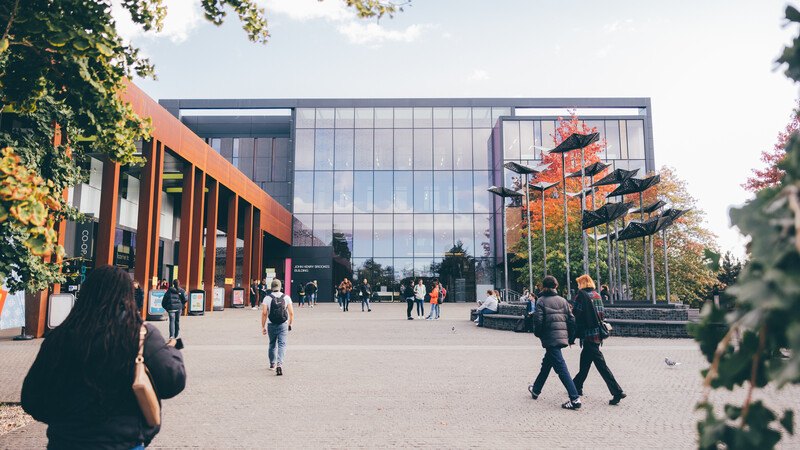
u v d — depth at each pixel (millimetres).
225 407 6891
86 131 5469
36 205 3113
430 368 9906
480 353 11938
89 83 4855
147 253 19797
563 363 6945
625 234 23078
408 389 8000
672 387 8164
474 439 5508
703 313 1223
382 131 43969
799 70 1197
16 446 5309
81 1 4559
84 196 23078
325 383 8469
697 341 1228
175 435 5660
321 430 5844
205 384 8367
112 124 5312
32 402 2264
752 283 976
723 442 1129
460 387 8156
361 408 6844
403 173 43500
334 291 42281
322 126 44125
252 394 7660
